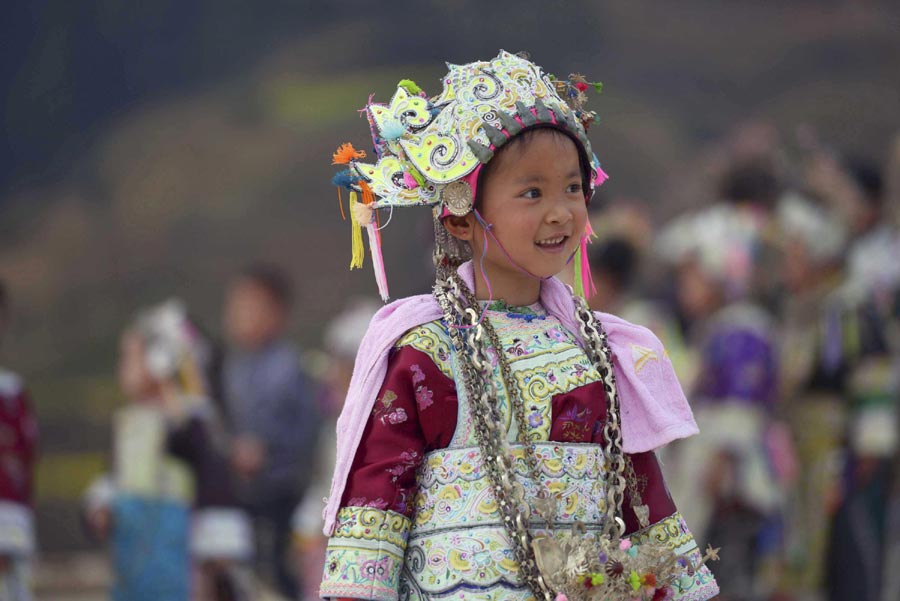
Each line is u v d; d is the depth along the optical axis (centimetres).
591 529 667
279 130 5575
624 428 696
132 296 5112
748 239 1722
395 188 677
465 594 647
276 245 5169
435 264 714
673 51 5538
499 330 686
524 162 667
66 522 3272
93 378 4716
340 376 2025
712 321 1698
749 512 1670
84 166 5625
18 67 5800
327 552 666
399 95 689
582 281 740
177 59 5897
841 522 1661
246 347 2308
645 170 5028
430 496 663
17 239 5388
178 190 5403
